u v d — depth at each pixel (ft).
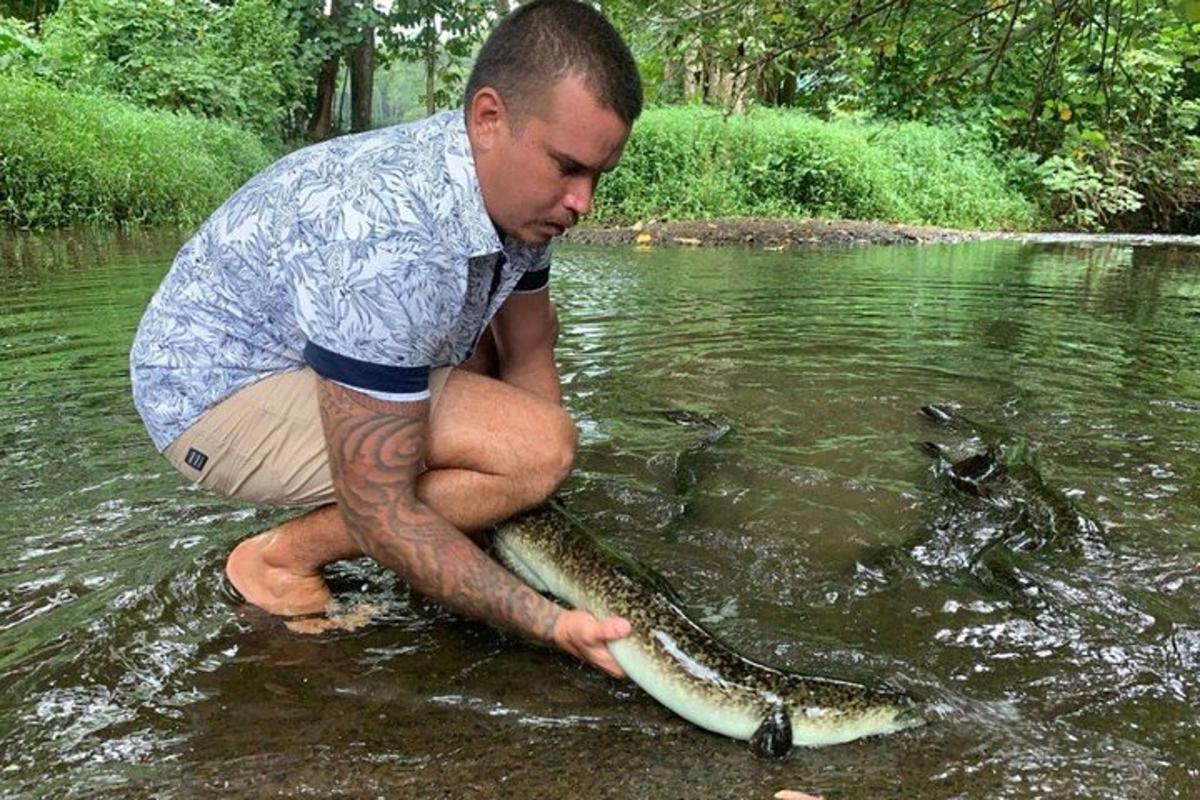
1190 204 64.03
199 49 55.06
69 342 16.61
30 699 6.61
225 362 7.47
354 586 8.44
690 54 21.84
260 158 50.19
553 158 6.33
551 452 7.65
